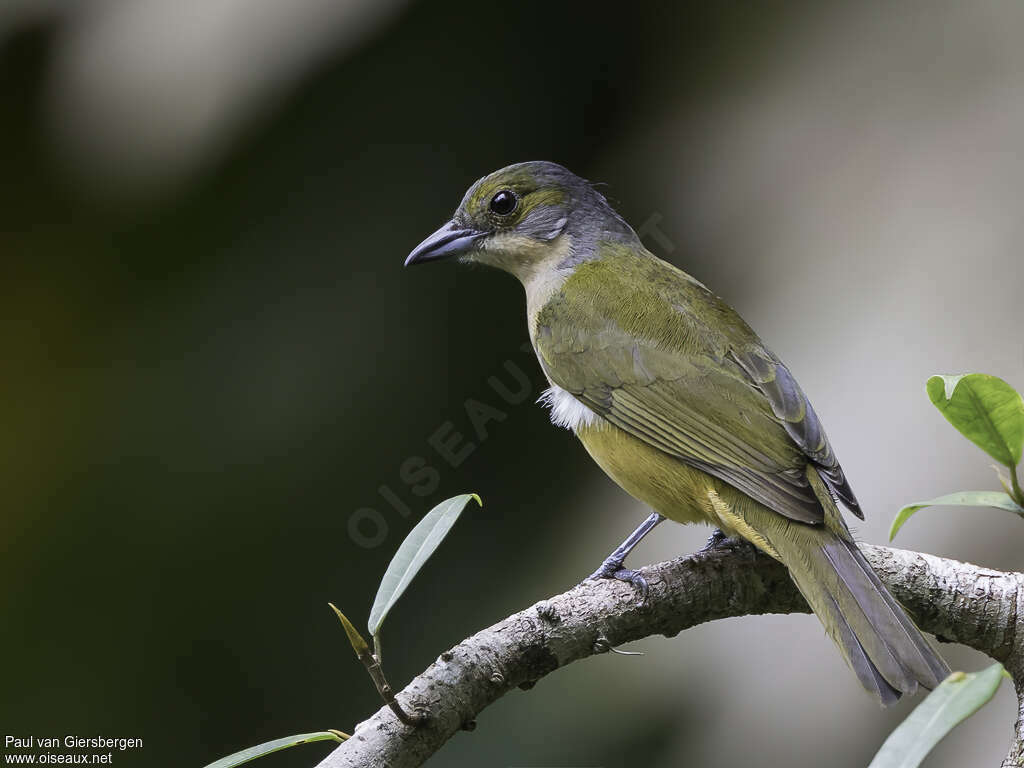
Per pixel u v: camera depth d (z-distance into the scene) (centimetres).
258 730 1134
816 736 867
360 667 1138
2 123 1159
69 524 1157
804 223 1076
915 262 1005
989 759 820
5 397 1183
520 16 1197
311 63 1144
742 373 790
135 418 1179
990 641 648
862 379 966
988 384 526
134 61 1143
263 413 1176
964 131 1055
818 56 1150
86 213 1183
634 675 959
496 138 1221
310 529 1166
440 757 997
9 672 1135
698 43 1211
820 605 641
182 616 1157
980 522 878
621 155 1210
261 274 1194
